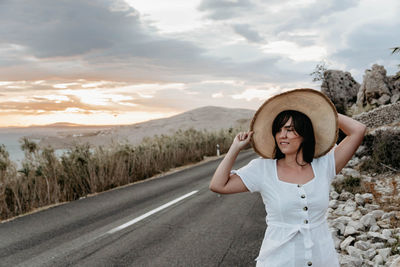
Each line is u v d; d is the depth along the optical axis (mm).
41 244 5699
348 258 4168
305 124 2117
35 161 10742
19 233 6410
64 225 6859
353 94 25922
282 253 2047
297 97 2184
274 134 2207
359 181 8219
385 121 13062
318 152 2254
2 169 9602
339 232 5402
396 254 4207
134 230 6266
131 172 13859
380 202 6793
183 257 4836
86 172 11914
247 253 4891
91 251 5250
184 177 13312
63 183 10836
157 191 10438
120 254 5066
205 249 5113
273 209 2113
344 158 2244
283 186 2098
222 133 30391
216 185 2186
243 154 23438
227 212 7375
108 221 7020
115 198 9641
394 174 8539
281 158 2273
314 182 2107
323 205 2084
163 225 6508
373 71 22375
